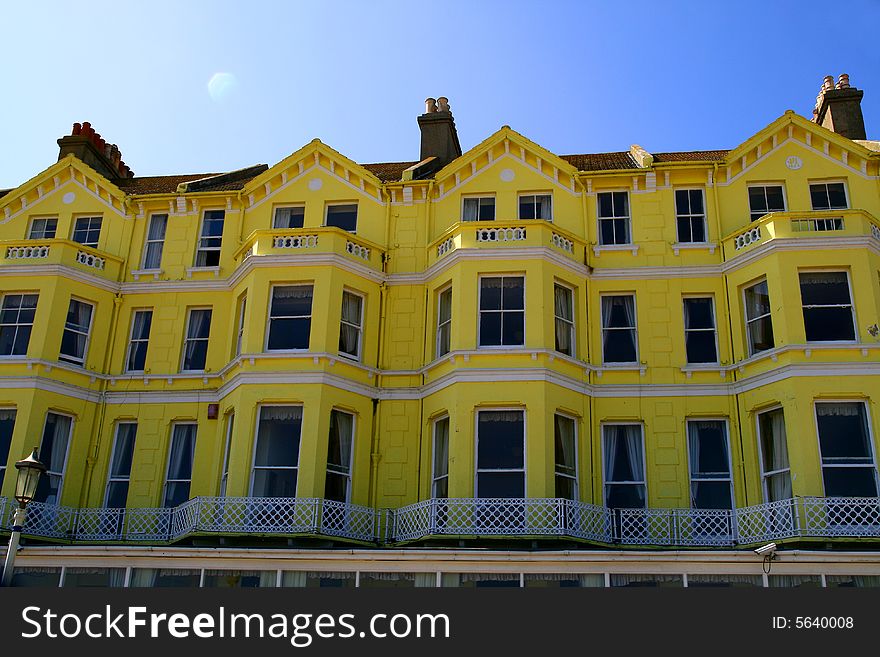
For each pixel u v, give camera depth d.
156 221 26.16
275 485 21.25
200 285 24.78
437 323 23.27
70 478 22.64
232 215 25.73
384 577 18.36
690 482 21.36
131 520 22.09
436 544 20.23
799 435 20.11
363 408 22.44
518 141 25.06
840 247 21.73
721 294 22.98
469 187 25.05
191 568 18.72
